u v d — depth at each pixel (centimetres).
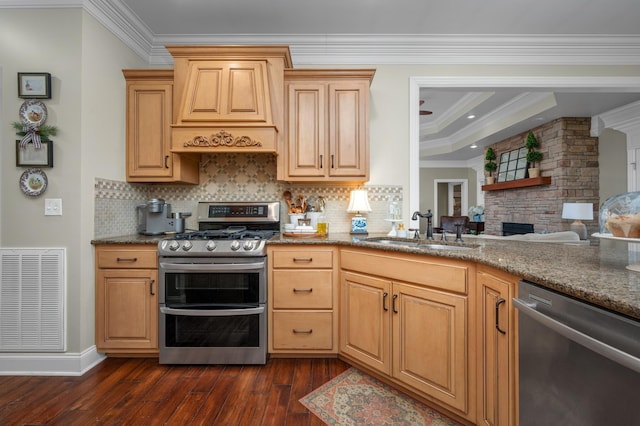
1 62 205
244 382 190
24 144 202
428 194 839
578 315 88
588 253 147
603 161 448
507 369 122
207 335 211
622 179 433
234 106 234
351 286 204
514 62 278
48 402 171
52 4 205
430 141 704
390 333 179
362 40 272
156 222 251
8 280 204
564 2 226
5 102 204
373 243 192
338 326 214
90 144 212
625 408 74
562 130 447
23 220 204
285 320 214
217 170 283
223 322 211
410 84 278
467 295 146
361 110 249
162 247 209
